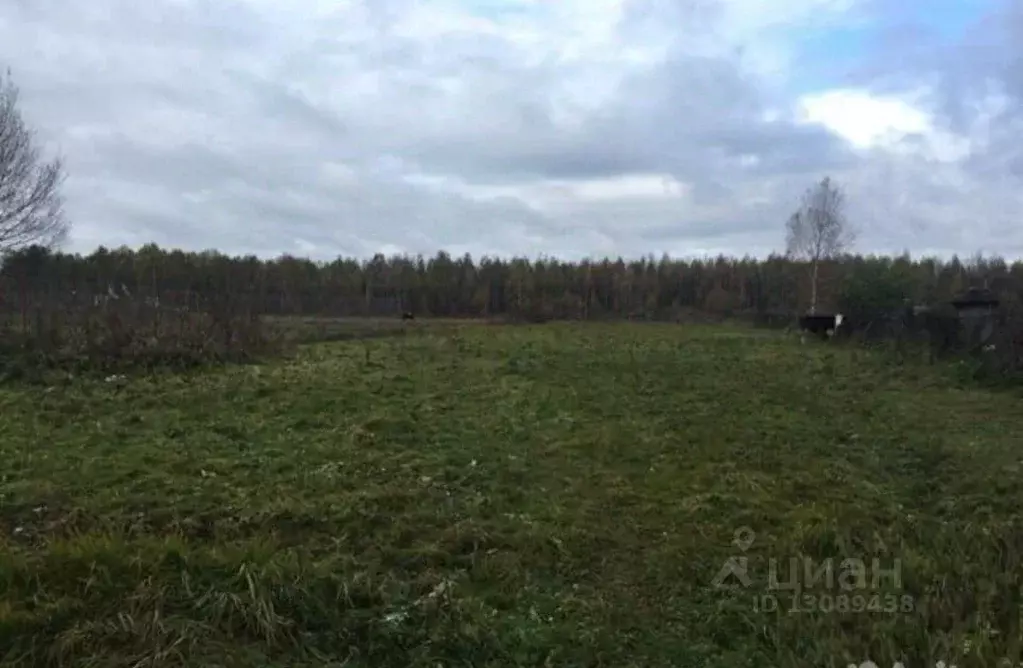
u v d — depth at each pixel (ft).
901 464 30.76
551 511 23.94
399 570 19.40
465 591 18.56
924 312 64.23
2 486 23.22
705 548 21.83
